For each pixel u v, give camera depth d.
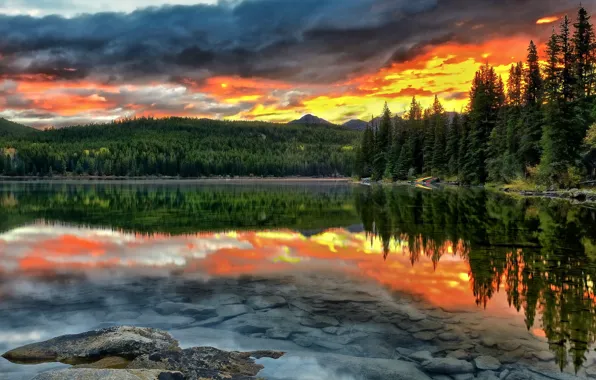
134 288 9.59
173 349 6.21
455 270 10.88
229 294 9.06
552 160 39.38
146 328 6.95
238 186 81.38
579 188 36.66
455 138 70.44
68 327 7.22
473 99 62.00
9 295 9.09
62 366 5.73
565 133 38.56
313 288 9.46
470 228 17.88
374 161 94.25
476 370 5.55
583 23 42.97
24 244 15.55
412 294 8.88
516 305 8.03
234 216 25.20
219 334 6.88
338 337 6.71
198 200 40.12
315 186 78.06
